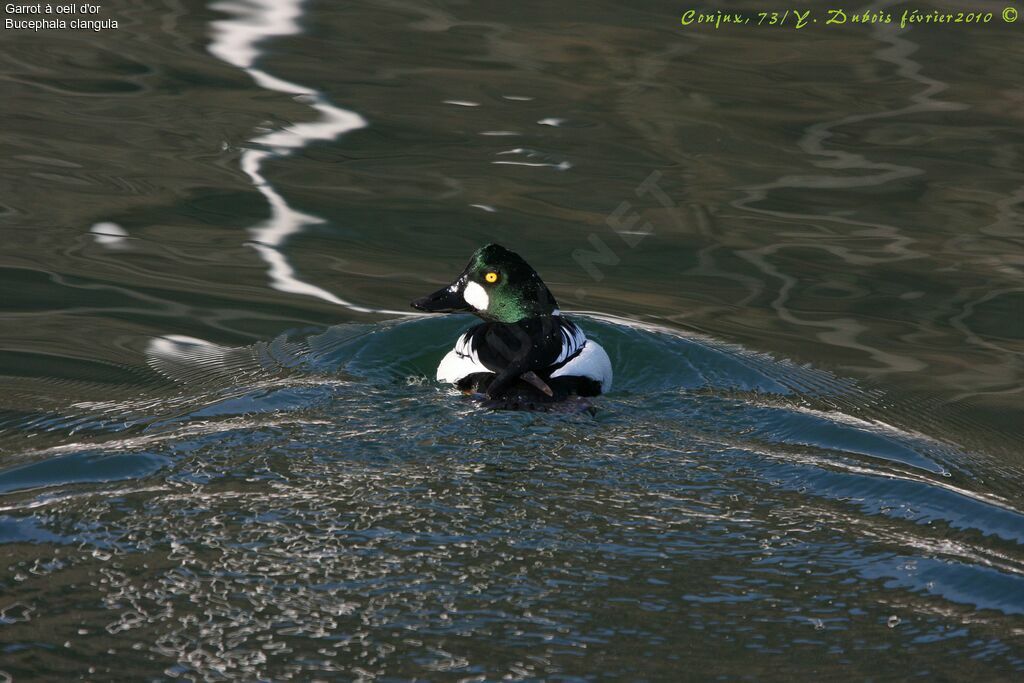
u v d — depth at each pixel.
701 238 14.45
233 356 11.30
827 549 7.91
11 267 12.95
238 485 8.43
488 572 7.46
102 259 13.29
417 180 15.63
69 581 7.23
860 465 9.29
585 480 8.70
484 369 10.61
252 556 7.53
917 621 7.17
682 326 12.33
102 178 15.27
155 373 10.87
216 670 6.50
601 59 20.05
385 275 13.23
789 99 18.59
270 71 19.16
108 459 8.81
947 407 10.79
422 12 22.48
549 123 17.50
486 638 6.85
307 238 14.05
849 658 6.80
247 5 22.45
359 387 10.57
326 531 7.84
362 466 8.79
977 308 12.86
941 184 15.97
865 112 18.19
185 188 15.11
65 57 19.39
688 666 6.68
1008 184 15.96
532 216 14.75
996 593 7.49
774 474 9.01
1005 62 20.11
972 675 6.68
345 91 18.44
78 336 11.58
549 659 6.68
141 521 7.89
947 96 18.77
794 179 15.97
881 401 10.88
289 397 10.26
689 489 8.69
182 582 7.25
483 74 19.27
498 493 8.44
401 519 8.01
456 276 13.23
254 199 14.94
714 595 7.35
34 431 9.53
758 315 12.65
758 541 7.98
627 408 10.25
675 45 20.78
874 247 14.28
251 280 13.02
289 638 6.79
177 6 22.30
